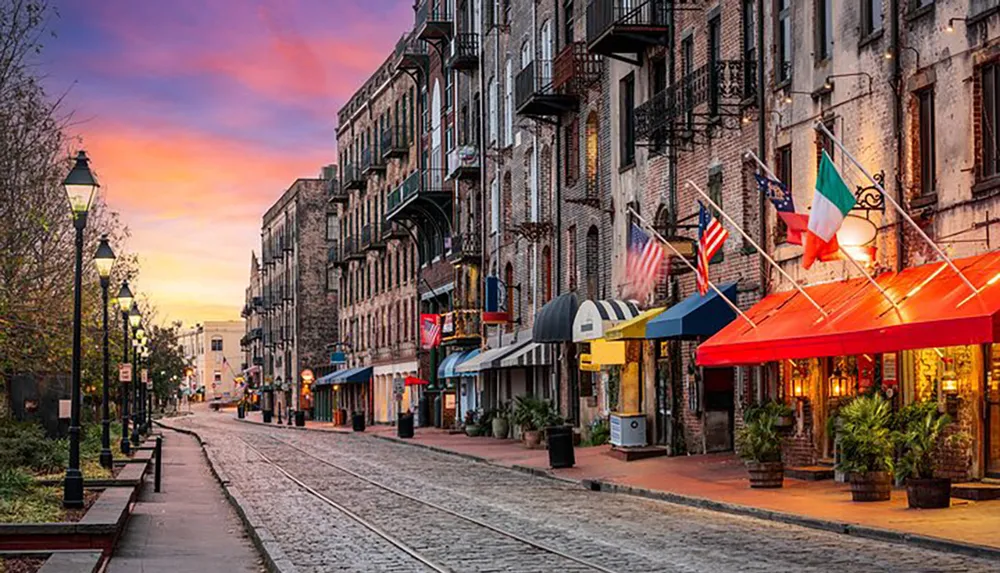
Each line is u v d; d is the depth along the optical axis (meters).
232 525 20.75
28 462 27.06
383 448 48.16
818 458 26.11
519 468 33.41
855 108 24.56
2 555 15.06
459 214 59.91
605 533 18.11
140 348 56.16
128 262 45.59
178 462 40.22
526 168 48.84
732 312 28.92
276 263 117.62
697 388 32.16
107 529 16.03
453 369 56.00
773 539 16.89
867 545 16.00
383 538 18.08
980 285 19.03
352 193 87.00
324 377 92.19
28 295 25.98
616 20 34.41
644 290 30.55
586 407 41.78
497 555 15.89
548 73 44.69
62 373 35.78
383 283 78.44
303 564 15.45
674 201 33.62
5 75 23.39
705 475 26.88
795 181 27.00
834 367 25.73
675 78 33.75
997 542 15.00
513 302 51.00
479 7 55.50
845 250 21.86
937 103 21.97
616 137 38.28
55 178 26.02
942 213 21.81
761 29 28.52
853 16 24.61
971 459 20.89
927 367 22.16
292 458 41.22
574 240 43.34
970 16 20.98
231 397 184.12
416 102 68.00
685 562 14.77
